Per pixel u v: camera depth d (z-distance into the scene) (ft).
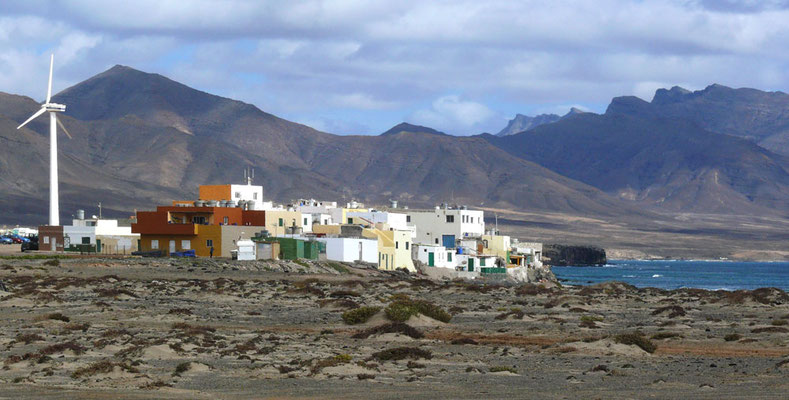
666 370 154.71
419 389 133.49
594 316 261.65
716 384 138.31
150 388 131.54
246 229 520.83
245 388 133.59
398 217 647.15
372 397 125.80
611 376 148.05
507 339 205.16
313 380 141.59
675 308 272.72
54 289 316.40
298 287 351.05
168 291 320.09
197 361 160.25
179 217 540.11
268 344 186.39
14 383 135.13
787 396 123.95
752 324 239.09
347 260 512.63
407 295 342.23
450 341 198.39
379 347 186.39
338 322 239.50
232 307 275.39
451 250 599.98
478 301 322.14
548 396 126.52
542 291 381.60
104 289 308.40
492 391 131.85
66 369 148.77
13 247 626.23
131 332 200.44
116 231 583.17
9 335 193.47
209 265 451.12
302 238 512.63
